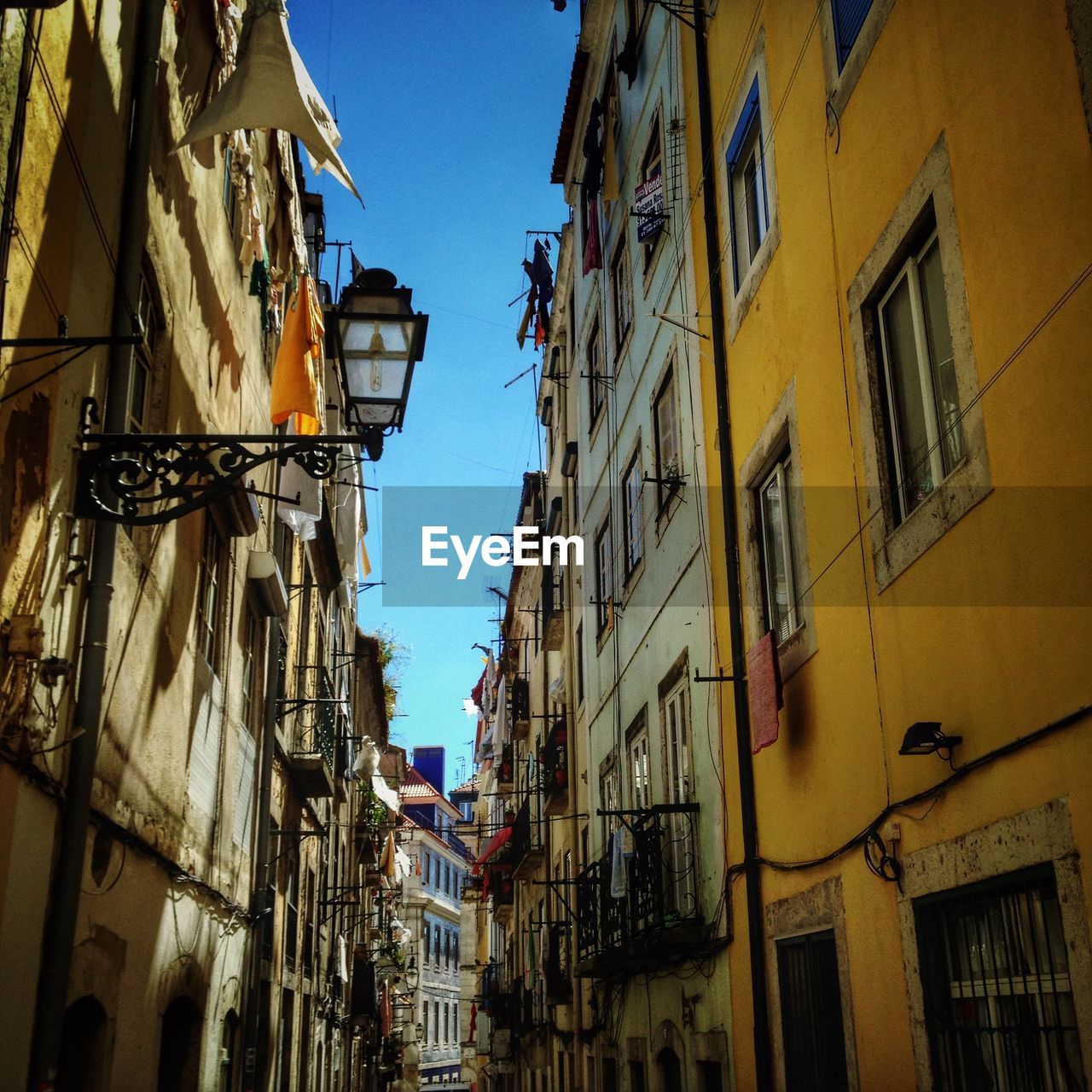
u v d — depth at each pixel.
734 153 9.20
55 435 4.90
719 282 9.47
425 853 51.25
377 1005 27.75
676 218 11.07
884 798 5.91
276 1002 12.37
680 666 10.38
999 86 4.84
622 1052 12.39
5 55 4.32
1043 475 4.45
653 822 10.01
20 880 4.57
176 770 7.45
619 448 13.82
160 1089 7.95
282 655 12.95
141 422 6.76
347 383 6.18
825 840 6.75
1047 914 4.51
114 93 5.95
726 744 8.84
